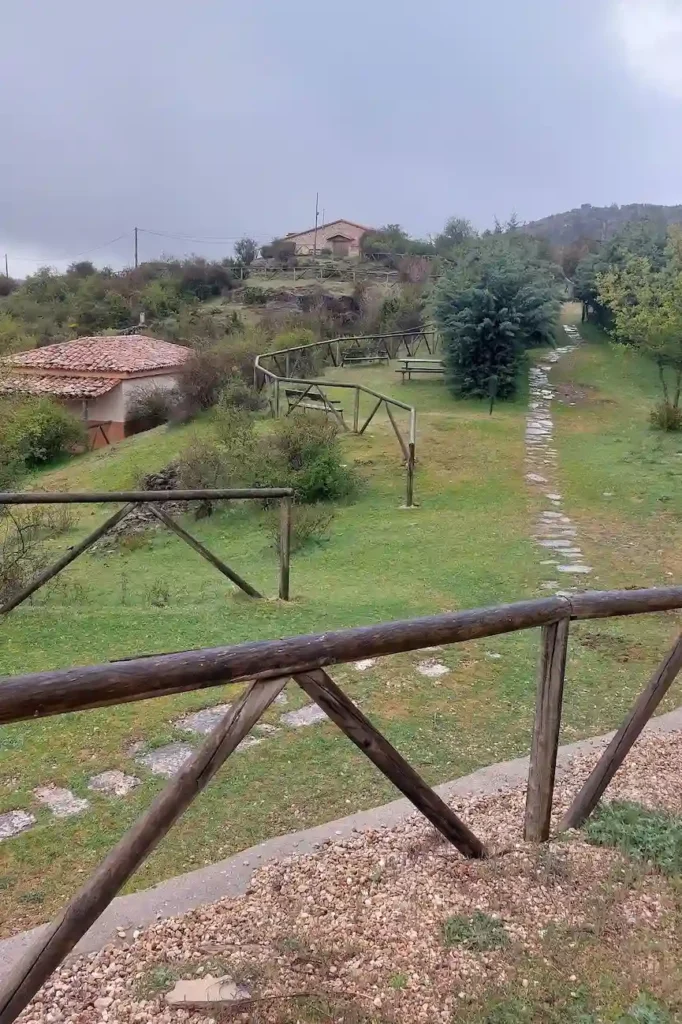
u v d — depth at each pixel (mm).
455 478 11805
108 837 3328
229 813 3516
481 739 4363
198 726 4402
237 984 2318
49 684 1746
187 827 3393
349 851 3086
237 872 2943
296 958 2439
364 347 23484
